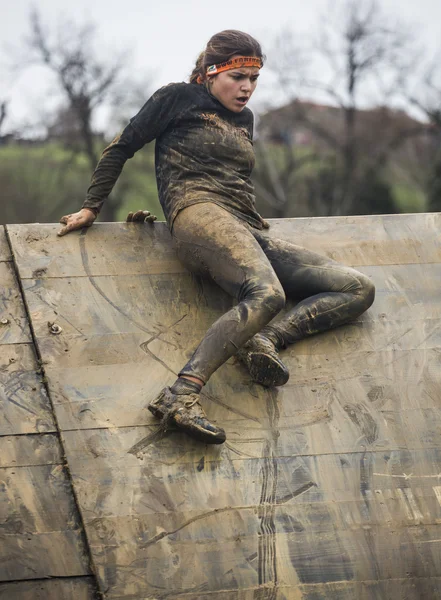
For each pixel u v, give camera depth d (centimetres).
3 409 741
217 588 660
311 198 5662
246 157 858
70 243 884
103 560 659
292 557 684
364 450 760
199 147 841
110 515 686
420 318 880
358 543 699
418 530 713
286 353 830
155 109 847
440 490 740
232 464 734
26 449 717
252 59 830
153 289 856
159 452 732
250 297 770
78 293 842
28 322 814
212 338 757
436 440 776
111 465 716
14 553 652
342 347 842
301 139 5903
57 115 5444
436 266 933
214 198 834
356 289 840
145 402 764
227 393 784
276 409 780
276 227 944
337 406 791
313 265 848
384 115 5716
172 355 806
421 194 5838
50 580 645
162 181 855
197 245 815
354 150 5672
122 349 802
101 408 754
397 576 686
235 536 689
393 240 953
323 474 739
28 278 847
